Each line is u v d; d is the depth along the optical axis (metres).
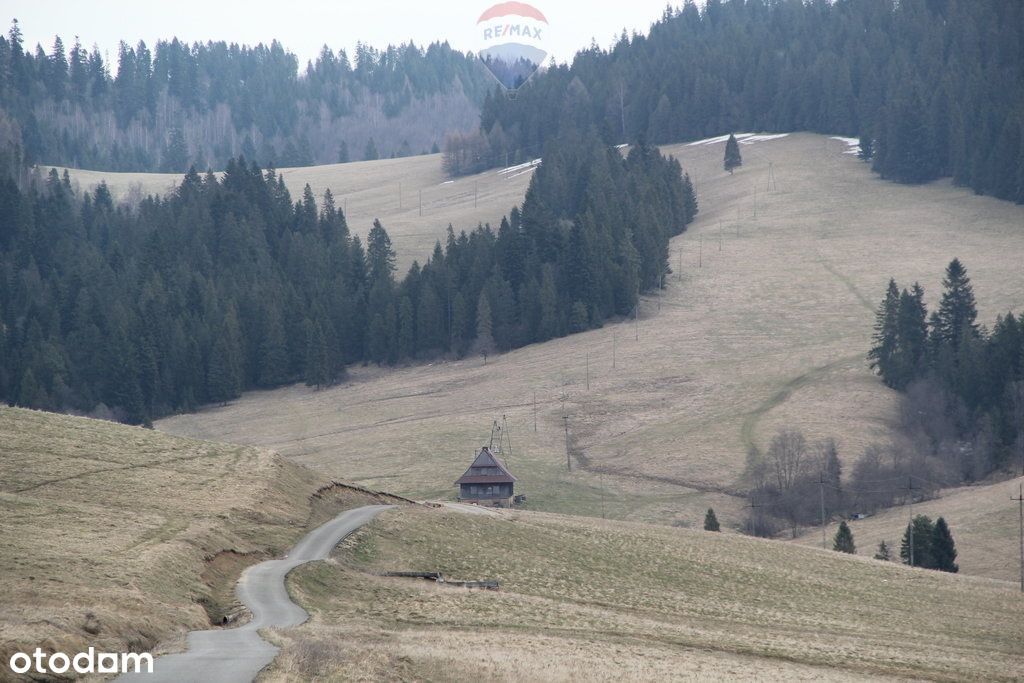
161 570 63.69
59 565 59.69
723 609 85.50
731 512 159.00
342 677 46.06
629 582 91.06
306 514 92.19
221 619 60.25
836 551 124.75
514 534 100.75
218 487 90.81
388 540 88.56
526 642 59.84
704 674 55.38
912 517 148.62
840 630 81.88
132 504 81.19
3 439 95.62
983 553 130.88
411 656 50.16
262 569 72.44
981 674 66.00
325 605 66.75
